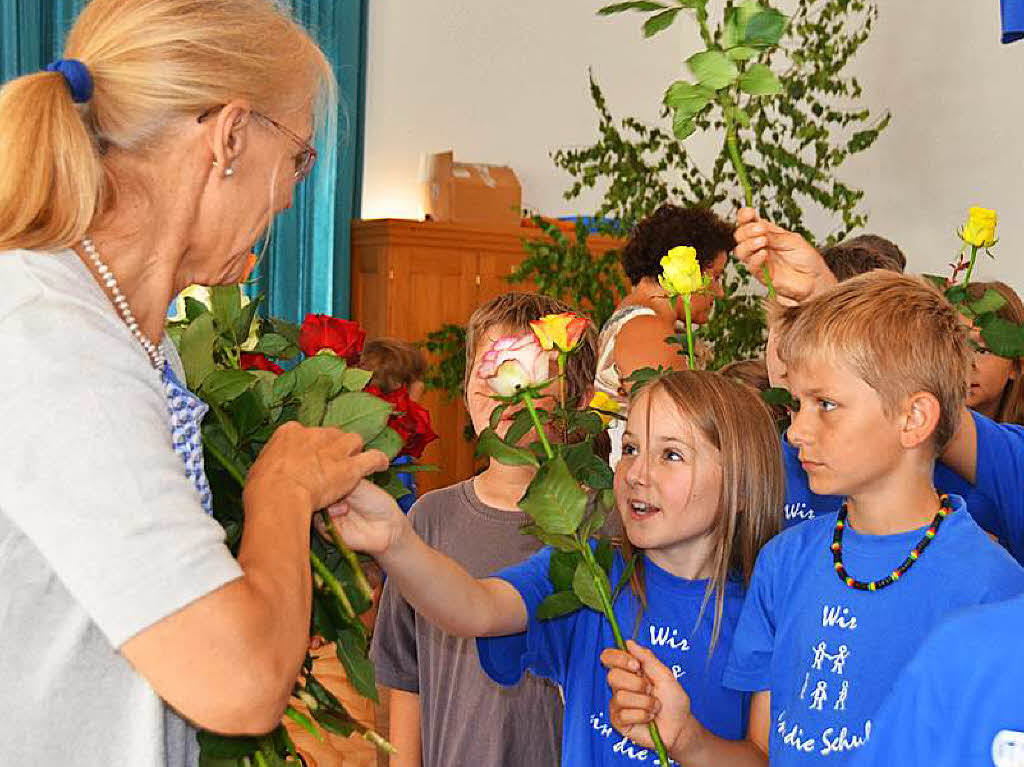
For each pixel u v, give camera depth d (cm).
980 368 213
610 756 141
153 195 92
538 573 145
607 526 157
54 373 80
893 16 511
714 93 130
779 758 126
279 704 84
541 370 114
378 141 572
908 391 122
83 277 88
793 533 136
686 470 141
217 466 104
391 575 124
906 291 128
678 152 491
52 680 84
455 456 536
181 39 91
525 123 613
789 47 540
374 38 567
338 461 99
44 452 79
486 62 600
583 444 120
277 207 100
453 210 548
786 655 130
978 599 115
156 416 85
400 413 117
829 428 125
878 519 126
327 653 404
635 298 316
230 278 101
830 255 223
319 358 110
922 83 498
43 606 84
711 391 143
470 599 129
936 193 492
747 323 475
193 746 96
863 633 122
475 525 186
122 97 90
